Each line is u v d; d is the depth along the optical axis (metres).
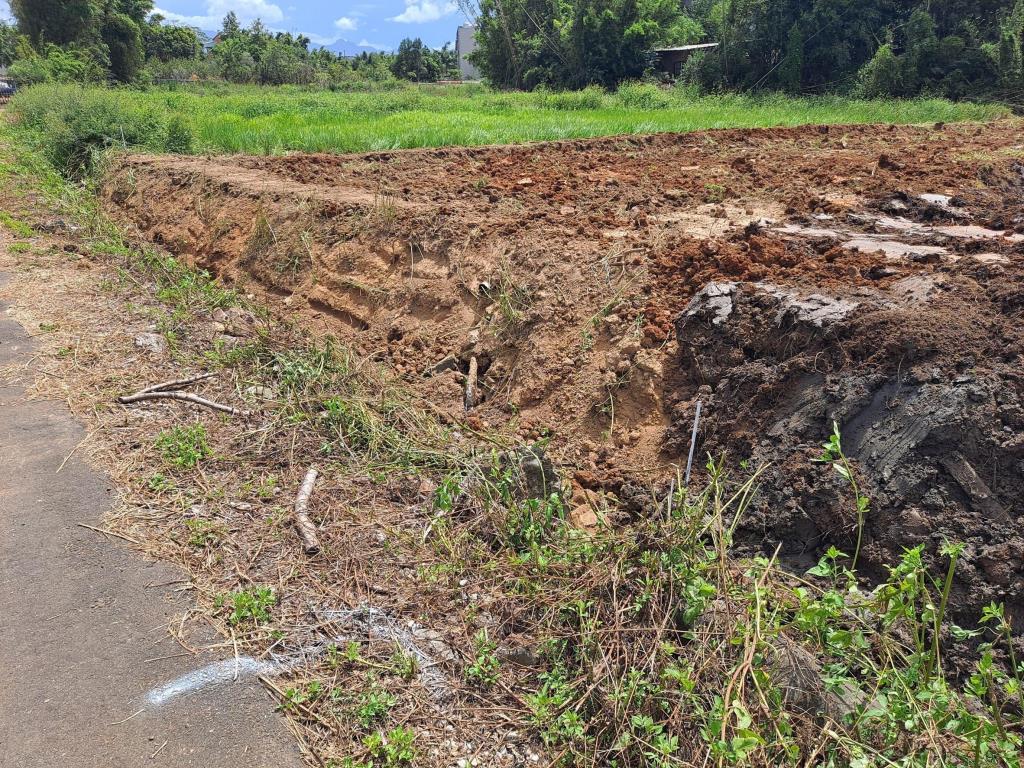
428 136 13.29
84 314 6.51
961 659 3.04
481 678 2.89
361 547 3.60
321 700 2.79
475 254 6.56
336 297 7.31
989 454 3.29
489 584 3.38
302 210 8.29
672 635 2.99
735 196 7.89
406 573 3.44
